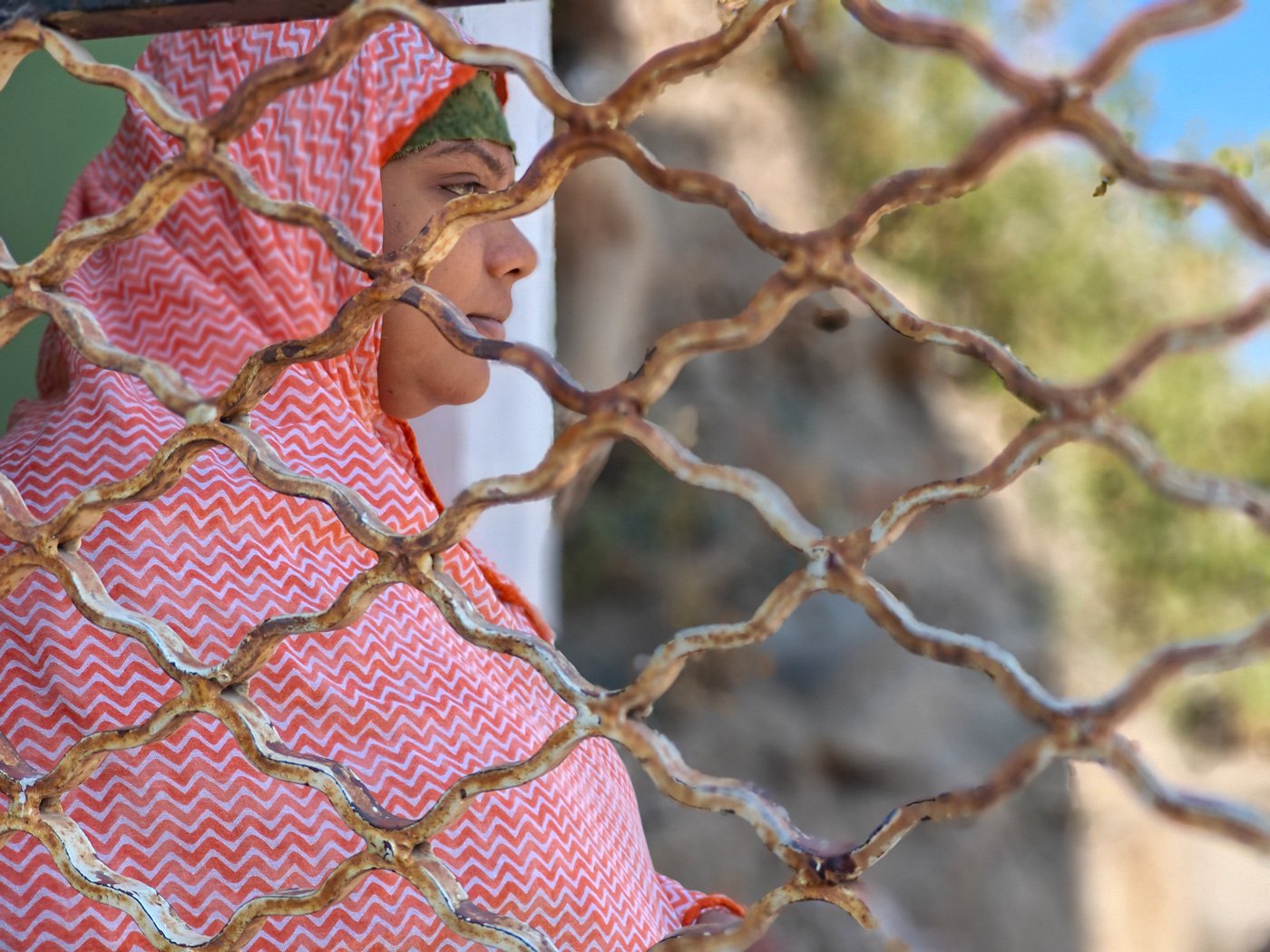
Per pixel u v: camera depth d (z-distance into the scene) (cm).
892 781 501
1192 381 624
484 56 66
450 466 183
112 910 93
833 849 66
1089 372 648
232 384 75
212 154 74
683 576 566
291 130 122
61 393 124
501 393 188
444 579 72
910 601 584
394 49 126
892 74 673
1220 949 481
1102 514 640
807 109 673
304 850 97
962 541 623
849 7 59
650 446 66
